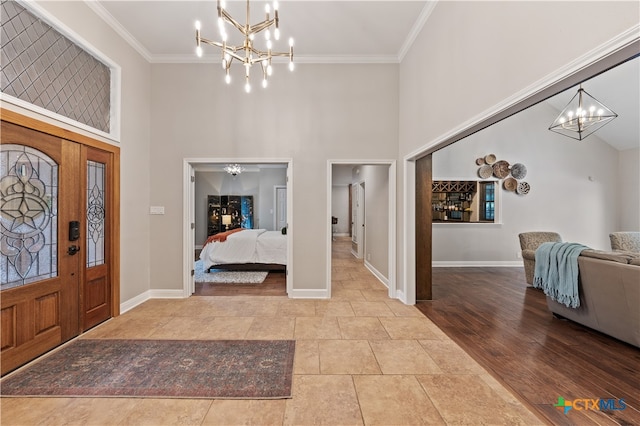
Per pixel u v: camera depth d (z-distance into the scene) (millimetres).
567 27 1429
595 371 2213
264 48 3844
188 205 4078
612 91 5062
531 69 1665
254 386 2020
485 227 6289
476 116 2213
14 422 1680
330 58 4039
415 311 3533
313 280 4078
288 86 4070
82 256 2834
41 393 1925
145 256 3924
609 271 2631
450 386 2033
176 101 4035
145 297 3926
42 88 2463
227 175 9336
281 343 2680
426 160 3912
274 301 3902
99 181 3104
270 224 9383
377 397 1912
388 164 4137
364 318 3307
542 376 2150
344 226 12305
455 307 3682
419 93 3367
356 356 2445
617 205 6426
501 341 2727
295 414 1755
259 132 4062
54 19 2459
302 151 4082
